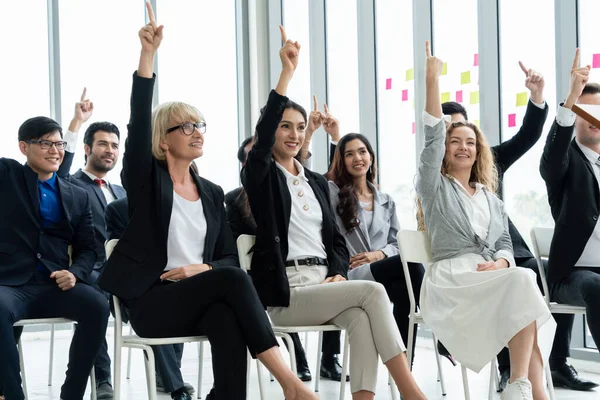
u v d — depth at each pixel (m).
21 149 3.76
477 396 3.96
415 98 5.90
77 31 7.18
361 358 3.00
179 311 2.71
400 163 6.17
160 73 7.54
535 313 3.02
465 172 3.65
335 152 4.38
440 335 3.28
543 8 4.97
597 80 4.69
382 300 3.02
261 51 7.69
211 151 7.70
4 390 3.23
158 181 2.92
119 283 2.79
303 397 2.58
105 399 4.00
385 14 6.33
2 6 6.92
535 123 4.15
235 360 2.61
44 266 3.61
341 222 4.25
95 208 4.52
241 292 2.66
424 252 3.56
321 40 7.15
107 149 4.74
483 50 5.32
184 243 2.96
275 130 3.21
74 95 7.17
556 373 4.12
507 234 3.60
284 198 3.33
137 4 7.40
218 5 7.79
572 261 3.67
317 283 3.32
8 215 3.62
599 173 3.79
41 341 6.91
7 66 6.92
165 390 3.81
